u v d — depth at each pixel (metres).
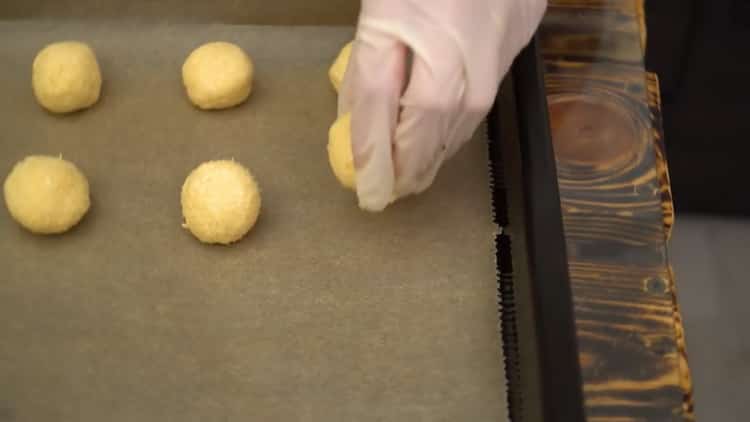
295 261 0.57
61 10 0.64
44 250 0.57
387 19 0.51
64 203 0.57
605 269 0.52
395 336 0.55
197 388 0.54
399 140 0.52
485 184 0.58
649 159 0.54
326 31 0.64
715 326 0.83
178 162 0.60
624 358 0.50
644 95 0.56
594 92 0.56
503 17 0.53
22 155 0.60
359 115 0.52
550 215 0.52
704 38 0.75
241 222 0.56
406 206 0.58
